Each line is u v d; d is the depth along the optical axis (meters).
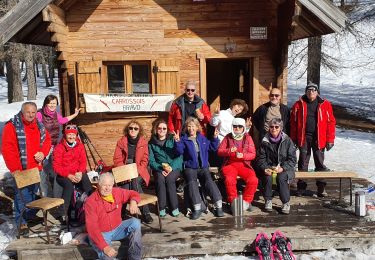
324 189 7.10
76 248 4.95
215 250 5.07
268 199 6.12
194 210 5.86
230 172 6.18
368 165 10.03
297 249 5.14
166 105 7.54
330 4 6.48
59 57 7.22
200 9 7.52
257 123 6.98
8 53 20.78
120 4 7.48
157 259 5.00
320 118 6.66
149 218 5.73
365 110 21.19
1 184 8.33
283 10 7.07
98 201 4.74
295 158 6.14
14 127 5.54
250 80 7.88
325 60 20.39
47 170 6.52
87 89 7.48
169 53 7.59
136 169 5.69
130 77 7.75
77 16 7.48
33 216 5.91
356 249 5.15
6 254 5.19
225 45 7.59
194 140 6.12
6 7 17.16
